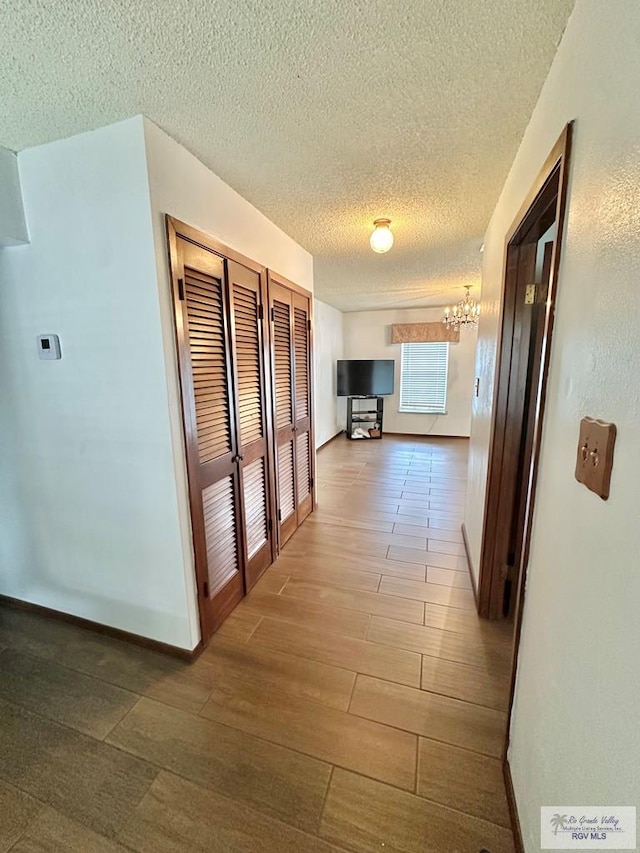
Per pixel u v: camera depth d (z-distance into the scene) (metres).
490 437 1.86
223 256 1.78
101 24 0.91
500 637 1.80
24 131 1.35
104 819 1.09
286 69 1.08
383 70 1.08
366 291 4.66
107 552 1.74
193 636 1.67
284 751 1.27
